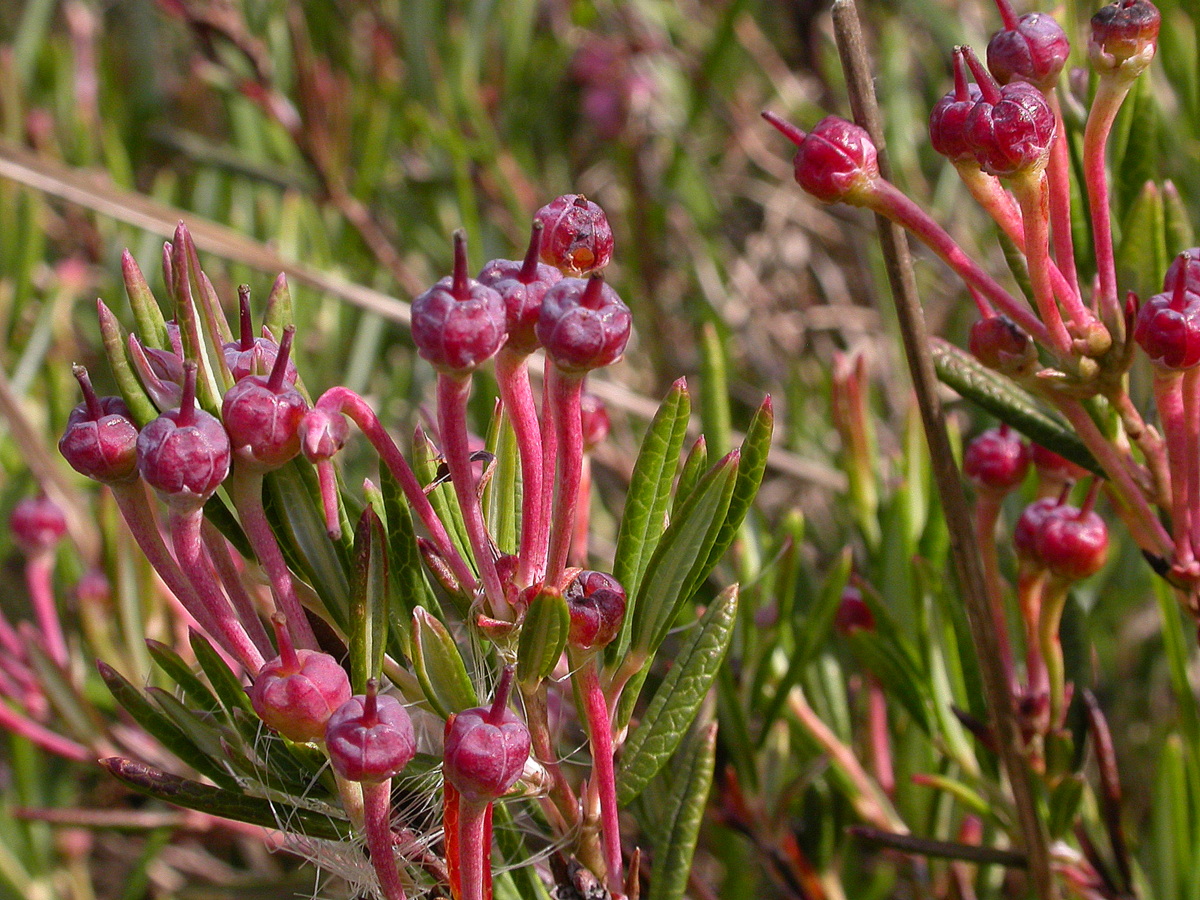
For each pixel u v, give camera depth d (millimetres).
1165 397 185
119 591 266
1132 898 218
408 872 182
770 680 248
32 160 330
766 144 593
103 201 336
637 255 509
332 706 171
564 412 172
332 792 183
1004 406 203
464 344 168
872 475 262
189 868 443
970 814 254
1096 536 205
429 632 175
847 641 248
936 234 182
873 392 478
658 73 538
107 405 175
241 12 455
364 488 191
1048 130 177
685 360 535
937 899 247
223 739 183
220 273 474
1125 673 437
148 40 522
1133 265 205
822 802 249
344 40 500
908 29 513
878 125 184
